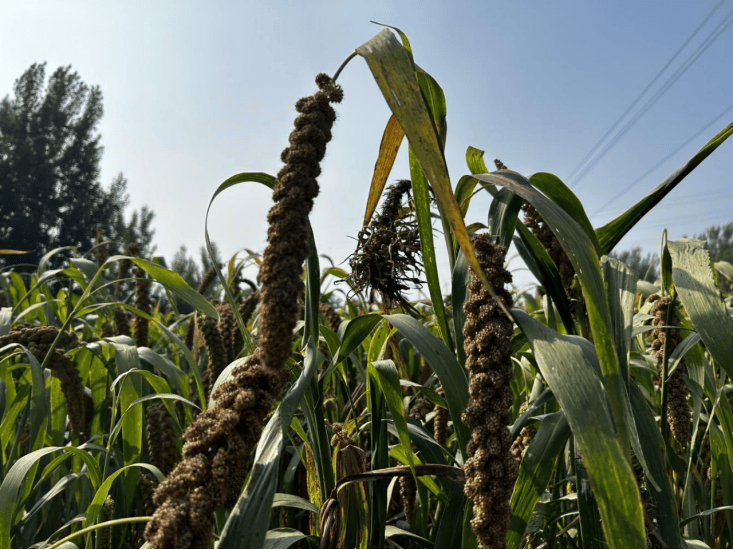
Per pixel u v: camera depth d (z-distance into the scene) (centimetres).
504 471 112
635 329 221
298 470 288
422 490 201
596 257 124
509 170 151
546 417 153
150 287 371
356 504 174
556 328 217
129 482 240
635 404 149
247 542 97
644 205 173
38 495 273
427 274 174
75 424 237
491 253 129
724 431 185
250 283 443
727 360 149
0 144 4950
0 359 228
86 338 413
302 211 108
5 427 255
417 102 121
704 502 235
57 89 5178
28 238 4594
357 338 175
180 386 274
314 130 118
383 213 188
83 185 5103
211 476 93
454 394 149
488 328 120
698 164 162
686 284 166
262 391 101
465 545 137
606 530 102
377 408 184
